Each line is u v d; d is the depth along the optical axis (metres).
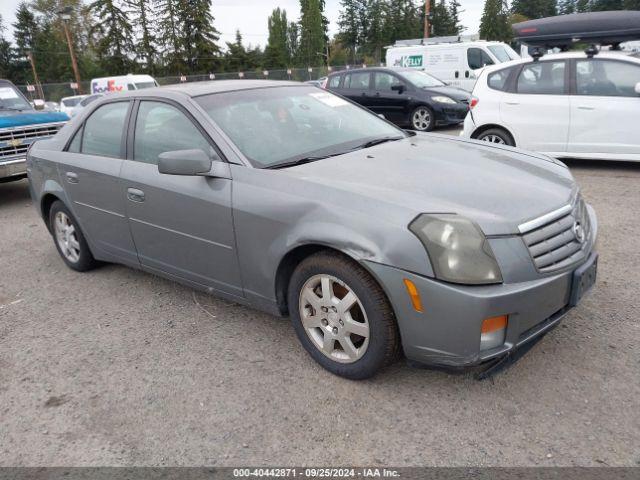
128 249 4.20
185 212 3.54
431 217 2.60
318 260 2.92
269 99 3.96
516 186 3.01
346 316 2.89
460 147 3.79
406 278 2.58
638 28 7.42
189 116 3.63
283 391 2.97
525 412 2.68
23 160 7.95
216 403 2.92
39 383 3.22
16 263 5.42
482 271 2.51
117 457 2.57
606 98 7.32
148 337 3.68
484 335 2.56
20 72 73.69
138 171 3.86
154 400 2.98
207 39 59.59
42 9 72.81
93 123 4.42
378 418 2.71
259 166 3.30
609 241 4.92
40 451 2.65
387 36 75.69
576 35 7.79
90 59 70.88
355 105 4.48
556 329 3.39
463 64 16.97
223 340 3.57
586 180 7.23
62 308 4.25
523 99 7.91
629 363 3.00
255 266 3.25
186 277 3.80
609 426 2.54
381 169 3.22
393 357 2.85
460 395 2.84
